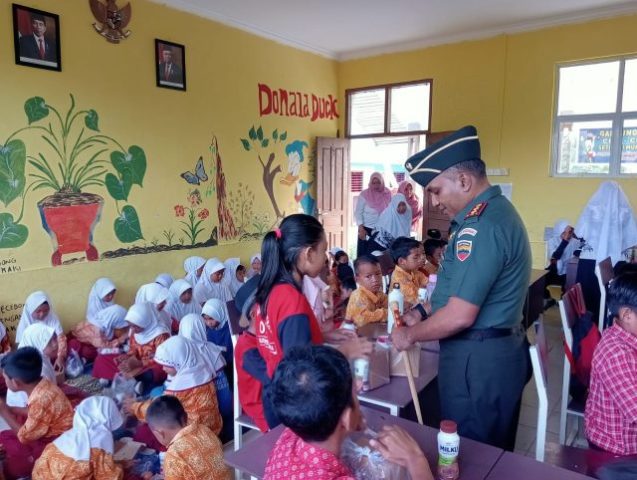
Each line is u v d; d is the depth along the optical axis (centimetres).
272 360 145
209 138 491
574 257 416
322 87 630
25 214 360
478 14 494
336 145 631
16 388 231
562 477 113
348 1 454
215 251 506
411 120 614
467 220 154
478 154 159
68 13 373
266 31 539
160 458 231
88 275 400
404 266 298
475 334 155
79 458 190
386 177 912
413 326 159
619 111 489
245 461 125
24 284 363
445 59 572
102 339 355
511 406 159
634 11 466
